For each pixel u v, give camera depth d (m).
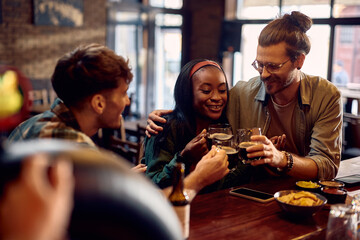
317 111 1.93
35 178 0.52
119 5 7.43
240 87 2.20
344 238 1.25
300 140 2.03
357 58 7.02
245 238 1.32
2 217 0.50
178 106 1.93
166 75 8.41
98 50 1.24
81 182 0.61
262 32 1.82
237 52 8.05
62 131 1.20
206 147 1.71
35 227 0.51
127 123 4.75
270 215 1.52
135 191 0.65
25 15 6.31
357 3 6.76
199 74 1.85
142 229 0.64
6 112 0.60
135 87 7.96
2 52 6.12
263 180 1.96
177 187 1.25
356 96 5.79
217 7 8.24
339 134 1.93
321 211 1.58
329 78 7.16
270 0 7.65
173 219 0.71
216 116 1.89
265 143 1.61
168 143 1.90
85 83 1.21
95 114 1.28
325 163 1.84
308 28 1.81
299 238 1.33
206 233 1.35
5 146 0.60
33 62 6.47
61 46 6.76
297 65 1.83
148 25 7.88
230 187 1.98
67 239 0.59
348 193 1.79
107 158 0.69
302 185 1.70
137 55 7.86
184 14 8.38
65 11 6.70
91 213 0.60
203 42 8.45
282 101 1.99
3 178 0.52
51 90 6.70
